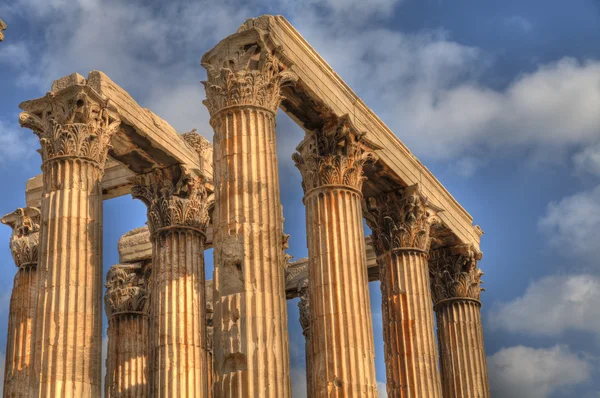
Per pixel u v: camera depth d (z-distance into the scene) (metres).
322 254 30.89
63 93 30.31
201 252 35.53
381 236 37.31
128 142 33.88
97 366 28.19
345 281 30.44
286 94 30.70
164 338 33.56
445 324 41.72
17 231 37.53
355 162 32.28
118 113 31.91
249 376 24.95
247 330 25.39
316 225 31.41
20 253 36.72
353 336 29.78
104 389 39.44
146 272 41.34
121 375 38.44
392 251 36.91
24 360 35.16
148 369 34.00
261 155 27.45
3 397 34.53
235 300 25.75
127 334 39.09
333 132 31.98
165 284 34.41
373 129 34.62
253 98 28.00
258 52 28.69
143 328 39.47
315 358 29.95
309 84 30.58
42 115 30.67
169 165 35.66
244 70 28.23
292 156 33.16
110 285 40.09
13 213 38.12
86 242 29.09
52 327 27.75
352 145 32.22
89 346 28.05
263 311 25.75
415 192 37.09
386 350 36.25
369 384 29.56
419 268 36.75
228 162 27.31
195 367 33.50
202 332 34.31
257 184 27.03
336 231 31.08
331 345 29.66
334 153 31.98
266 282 26.11
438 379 35.78
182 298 34.19
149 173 36.06
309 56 31.02
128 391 38.22
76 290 28.33
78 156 29.80
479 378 40.94
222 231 26.66
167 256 34.78
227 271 26.17
